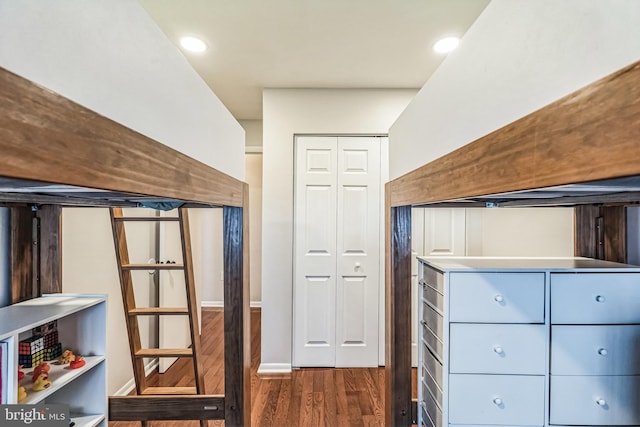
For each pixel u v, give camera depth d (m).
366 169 2.97
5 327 1.11
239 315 1.74
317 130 2.88
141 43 0.70
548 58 0.50
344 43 2.14
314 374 2.88
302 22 1.91
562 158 0.46
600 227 1.53
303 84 2.78
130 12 0.65
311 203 2.97
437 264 1.37
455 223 3.02
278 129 2.87
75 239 2.07
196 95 1.05
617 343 1.21
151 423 2.27
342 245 2.99
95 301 1.45
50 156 0.43
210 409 1.71
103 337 1.51
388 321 1.79
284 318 2.88
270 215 2.88
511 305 1.24
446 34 2.03
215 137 1.27
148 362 2.94
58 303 1.41
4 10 0.37
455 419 1.25
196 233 3.84
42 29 0.43
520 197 0.97
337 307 2.99
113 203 1.35
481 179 0.71
